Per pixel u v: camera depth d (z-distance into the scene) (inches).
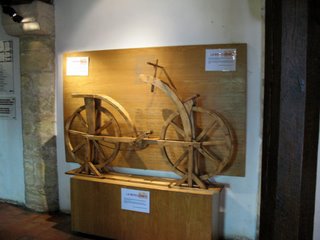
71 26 108.6
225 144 87.7
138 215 91.6
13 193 126.9
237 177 92.7
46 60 111.0
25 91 113.9
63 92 110.3
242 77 88.3
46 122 113.6
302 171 51.2
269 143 56.4
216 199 89.2
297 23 48.6
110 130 102.6
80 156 109.3
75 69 107.3
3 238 97.7
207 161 92.5
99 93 104.3
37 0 103.3
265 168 60.1
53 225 107.4
